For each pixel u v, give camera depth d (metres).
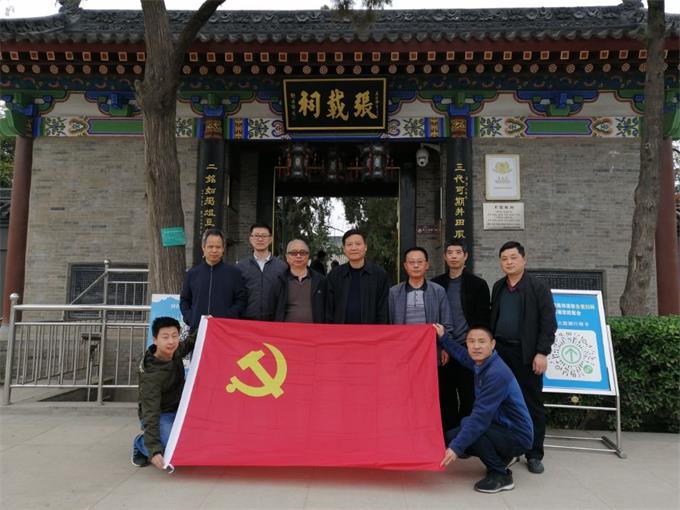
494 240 9.75
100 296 9.86
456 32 8.65
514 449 4.37
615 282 9.62
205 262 5.76
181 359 5.02
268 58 8.86
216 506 3.88
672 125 9.28
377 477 4.54
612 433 6.18
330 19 11.83
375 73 9.27
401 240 11.57
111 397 8.82
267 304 5.70
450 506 3.97
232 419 4.65
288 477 4.49
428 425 4.56
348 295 5.35
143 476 4.50
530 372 5.01
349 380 4.83
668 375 6.12
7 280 9.91
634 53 8.60
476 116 9.94
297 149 10.12
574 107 9.88
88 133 10.10
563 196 9.80
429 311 5.35
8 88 9.86
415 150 11.43
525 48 8.58
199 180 9.87
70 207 10.02
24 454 5.11
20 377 7.58
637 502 4.12
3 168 22.23
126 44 8.66
